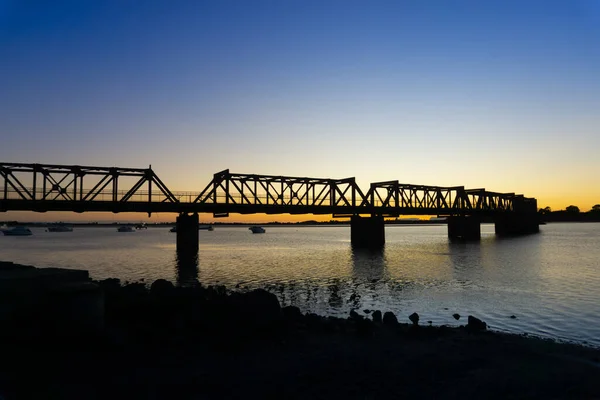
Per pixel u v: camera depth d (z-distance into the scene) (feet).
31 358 37.65
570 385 38.68
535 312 83.87
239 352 45.60
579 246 288.10
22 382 33.14
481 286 119.24
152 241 440.04
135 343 45.19
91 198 193.06
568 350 51.80
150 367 39.37
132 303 54.70
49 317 41.81
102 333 44.16
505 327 72.33
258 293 59.41
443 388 37.68
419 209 329.11
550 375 41.27
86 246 344.08
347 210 281.33
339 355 46.47
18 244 375.86
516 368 43.37
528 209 508.94
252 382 37.52
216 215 251.19
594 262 182.50
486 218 460.55
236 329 52.26
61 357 38.86
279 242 434.71
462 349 50.42
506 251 248.93
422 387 37.81
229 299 60.70
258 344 49.16
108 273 159.63
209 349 45.73
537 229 527.81
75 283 44.86
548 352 50.37
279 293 114.01
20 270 49.03
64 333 41.42
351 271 162.20
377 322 66.90
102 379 35.60
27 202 177.99
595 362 46.50
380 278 140.97
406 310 88.69
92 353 40.93
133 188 204.13
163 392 34.14
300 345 50.08
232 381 37.45
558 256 212.64
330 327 58.75
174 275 153.48
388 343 52.65
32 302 42.16
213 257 231.91
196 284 130.00
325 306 95.09
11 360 36.68
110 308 52.95
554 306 89.45
